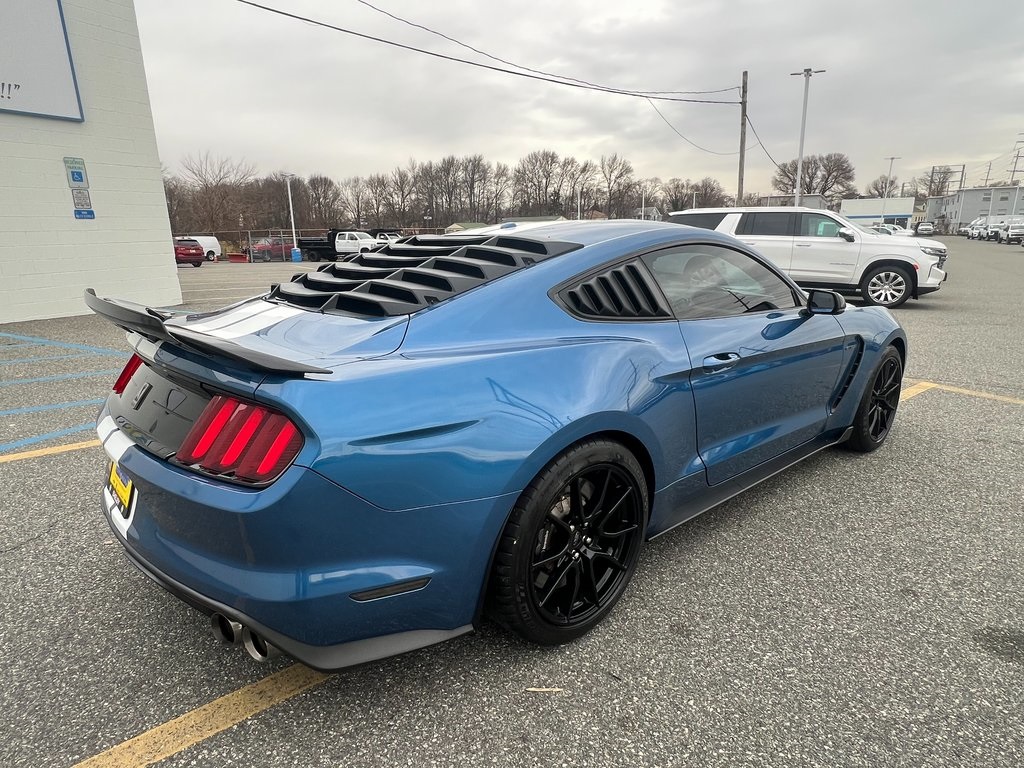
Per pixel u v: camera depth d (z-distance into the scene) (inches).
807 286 450.0
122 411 85.2
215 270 1048.2
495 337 80.4
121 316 68.9
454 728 71.2
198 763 66.5
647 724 71.9
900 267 424.5
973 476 143.5
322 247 1476.4
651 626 89.6
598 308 91.3
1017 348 297.0
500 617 78.2
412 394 68.1
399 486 65.6
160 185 435.8
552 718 72.7
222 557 65.5
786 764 66.4
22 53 357.1
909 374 245.0
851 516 123.9
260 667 81.2
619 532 88.7
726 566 105.7
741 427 110.4
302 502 61.4
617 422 82.7
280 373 63.2
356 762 66.7
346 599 64.7
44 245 380.5
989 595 97.5
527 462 72.7
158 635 87.6
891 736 70.1
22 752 67.7
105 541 112.7
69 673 79.9
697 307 105.5
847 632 88.4
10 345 301.3
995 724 71.8
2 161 358.3
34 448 158.6
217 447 65.6
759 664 81.8
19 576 101.4
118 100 405.7
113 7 396.8
